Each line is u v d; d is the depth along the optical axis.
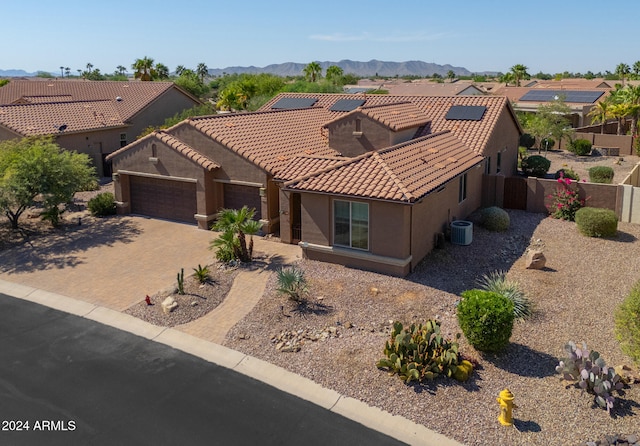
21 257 22.59
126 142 43.25
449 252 21.19
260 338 15.20
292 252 21.81
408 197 17.61
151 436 11.25
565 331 15.20
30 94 53.78
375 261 19.16
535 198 27.75
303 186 19.86
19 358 14.52
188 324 16.25
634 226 24.98
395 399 12.27
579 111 54.69
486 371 13.25
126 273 20.52
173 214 27.20
